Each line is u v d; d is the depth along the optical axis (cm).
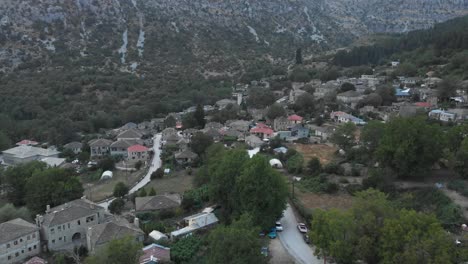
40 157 13362
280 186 7488
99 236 6681
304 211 7850
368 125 10194
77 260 6431
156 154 13338
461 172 8388
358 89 17362
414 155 8269
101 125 17338
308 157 10869
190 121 15588
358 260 6084
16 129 16175
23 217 7806
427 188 8138
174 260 6488
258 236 6550
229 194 7750
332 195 8700
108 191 10050
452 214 7188
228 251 5525
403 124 8575
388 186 8312
